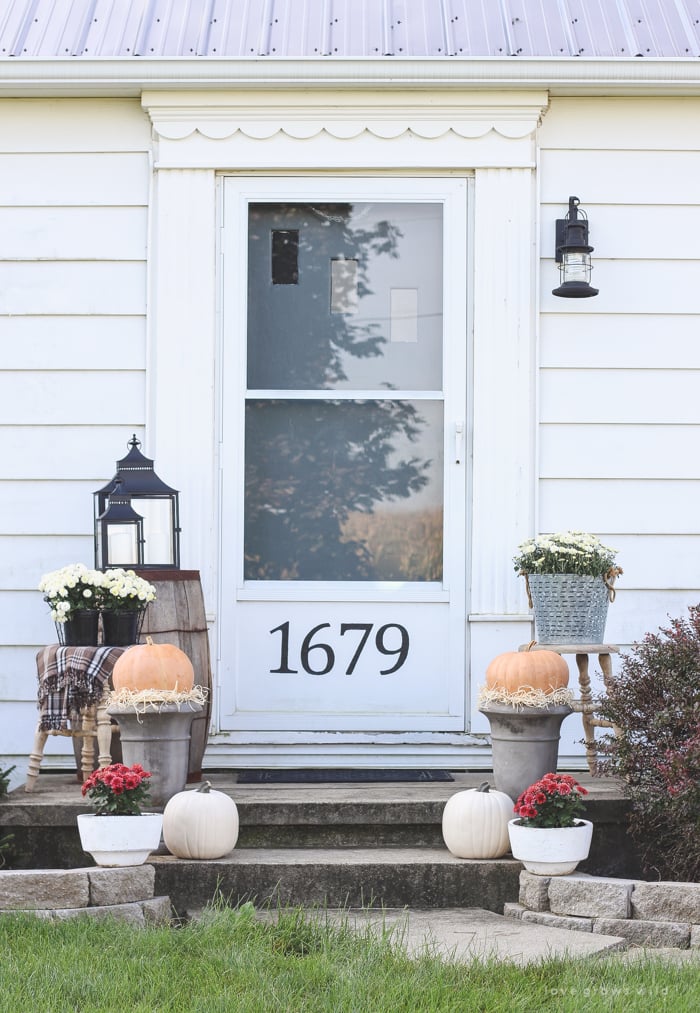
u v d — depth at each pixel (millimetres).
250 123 5938
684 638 4926
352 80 5762
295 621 5875
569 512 5879
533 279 5918
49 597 5098
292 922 4016
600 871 4934
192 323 5926
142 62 5738
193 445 5895
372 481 5938
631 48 5801
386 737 5832
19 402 5930
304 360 5969
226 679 5848
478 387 5902
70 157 5977
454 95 5914
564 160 5953
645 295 5922
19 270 5957
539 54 5754
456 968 3650
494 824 4668
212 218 5949
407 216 5988
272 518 5926
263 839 4922
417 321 5977
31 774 5129
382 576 5910
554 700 4883
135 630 5160
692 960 3844
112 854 4324
